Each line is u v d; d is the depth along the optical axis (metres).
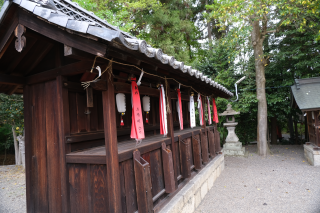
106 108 2.36
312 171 6.76
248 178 6.31
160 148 3.45
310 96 8.34
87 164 2.54
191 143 5.05
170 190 3.19
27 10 2.18
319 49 10.15
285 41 11.09
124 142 3.60
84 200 2.54
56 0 2.55
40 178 3.04
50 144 2.93
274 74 11.43
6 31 2.56
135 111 2.72
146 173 2.56
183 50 13.35
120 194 2.33
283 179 6.07
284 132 20.14
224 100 10.57
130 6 9.83
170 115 3.84
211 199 4.71
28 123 3.26
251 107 11.43
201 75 3.99
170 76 3.82
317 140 7.67
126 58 2.20
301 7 8.74
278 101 10.73
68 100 2.85
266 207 4.23
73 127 2.87
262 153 9.66
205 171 5.14
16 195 5.48
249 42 11.05
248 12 7.86
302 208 4.12
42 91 3.13
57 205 2.79
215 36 18.03
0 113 8.60
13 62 3.09
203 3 16.55
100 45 1.82
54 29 2.11
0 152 15.51
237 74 11.87
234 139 10.36
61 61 2.85
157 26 12.22
